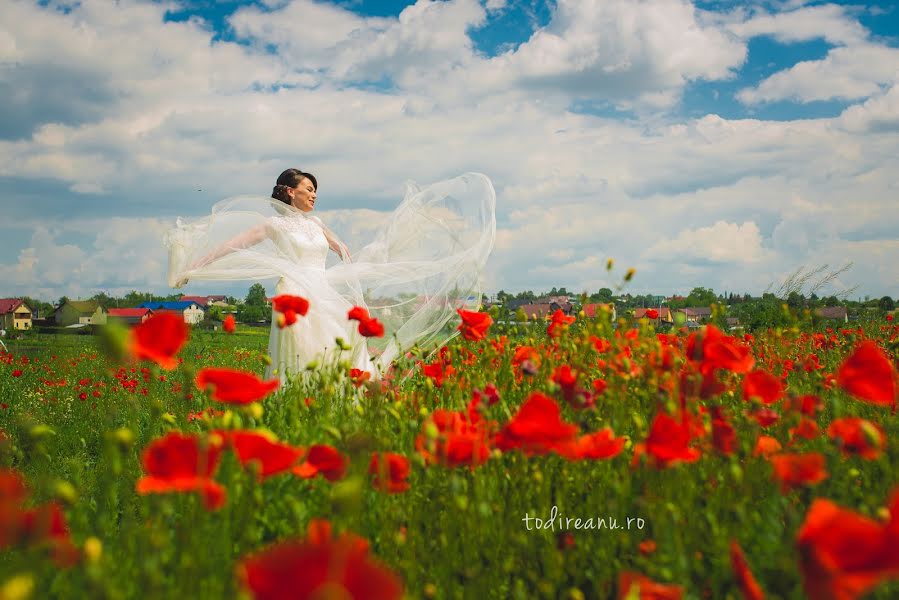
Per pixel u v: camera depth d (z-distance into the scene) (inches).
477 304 240.4
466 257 242.1
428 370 136.9
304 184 271.0
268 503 95.0
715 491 91.4
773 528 79.4
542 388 125.2
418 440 83.9
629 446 100.3
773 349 184.9
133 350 64.6
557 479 99.7
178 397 156.4
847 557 44.6
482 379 129.1
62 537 63.3
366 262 245.8
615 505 84.0
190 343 423.5
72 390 319.0
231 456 81.0
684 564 70.5
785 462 72.1
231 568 71.4
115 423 225.0
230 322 172.9
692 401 93.4
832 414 126.6
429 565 87.0
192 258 245.6
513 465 97.4
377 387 117.5
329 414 116.6
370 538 90.9
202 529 73.0
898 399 99.1
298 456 65.4
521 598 74.4
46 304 2401.6
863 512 82.4
